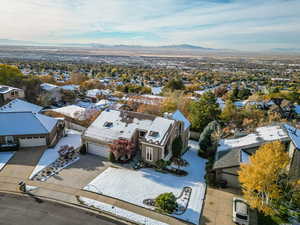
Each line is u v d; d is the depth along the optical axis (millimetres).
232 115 42344
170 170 24219
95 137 27156
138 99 50406
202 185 21953
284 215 17656
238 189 21359
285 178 18641
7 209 17062
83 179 21797
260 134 26578
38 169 23203
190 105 42156
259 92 77938
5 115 29016
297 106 56875
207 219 17062
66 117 37844
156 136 25562
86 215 16859
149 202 18719
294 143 20984
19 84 49438
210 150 28562
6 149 26938
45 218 16328
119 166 24797
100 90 67750
